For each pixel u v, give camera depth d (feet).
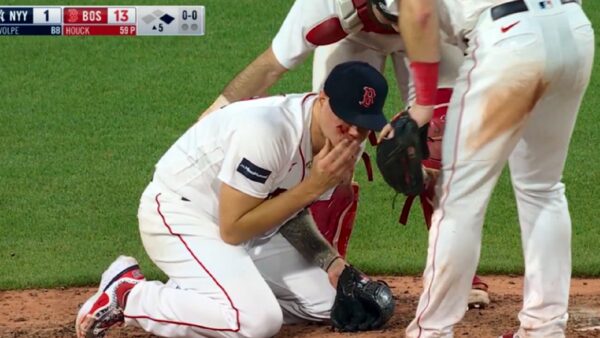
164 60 136.15
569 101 59.36
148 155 110.52
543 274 62.64
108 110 122.52
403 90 75.05
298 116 62.44
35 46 139.44
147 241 67.41
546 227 62.28
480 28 58.08
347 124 59.98
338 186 72.49
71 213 97.09
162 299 65.26
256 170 61.77
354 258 86.94
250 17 147.84
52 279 82.48
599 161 108.78
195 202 66.08
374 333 68.64
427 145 60.23
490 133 57.77
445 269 59.36
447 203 59.26
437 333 60.80
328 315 70.03
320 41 69.77
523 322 63.52
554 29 57.11
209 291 64.85
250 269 65.21
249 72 71.61
